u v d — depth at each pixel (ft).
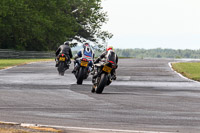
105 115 121.29
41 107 135.23
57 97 163.84
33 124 97.91
